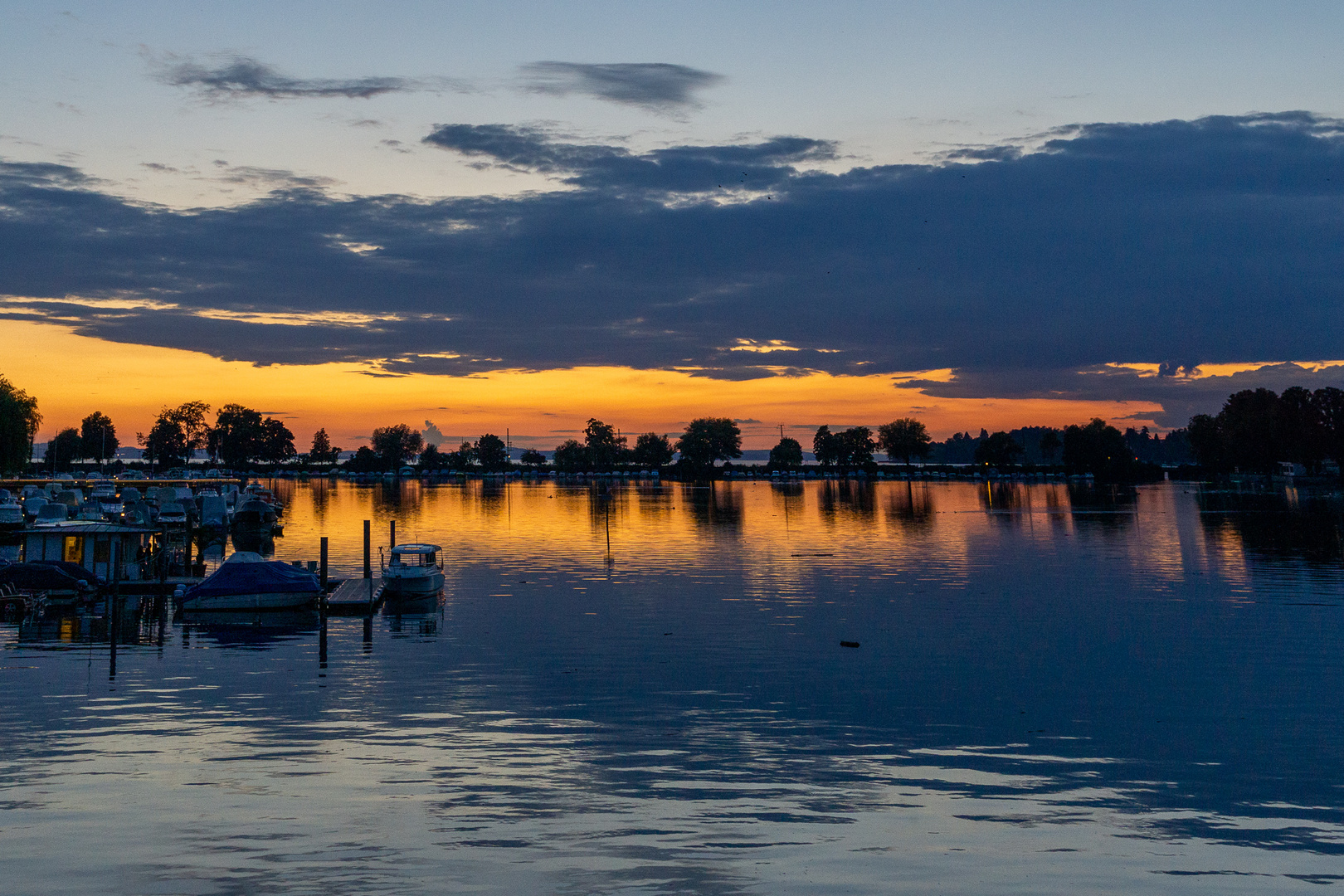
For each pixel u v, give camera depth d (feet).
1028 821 65.41
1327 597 167.53
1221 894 54.80
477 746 81.61
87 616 153.99
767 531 325.83
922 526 345.10
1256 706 96.07
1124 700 97.91
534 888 54.19
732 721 89.97
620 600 167.94
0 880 54.54
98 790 69.92
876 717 91.45
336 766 75.92
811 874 56.49
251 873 55.77
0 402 400.88
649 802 68.08
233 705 95.66
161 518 296.51
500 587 184.44
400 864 57.26
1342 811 67.72
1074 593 174.50
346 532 328.70
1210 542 270.67
